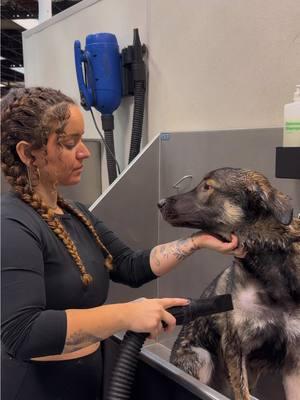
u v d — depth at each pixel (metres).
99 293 1.12
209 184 1.27
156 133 2.09
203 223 1.26
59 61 2.88
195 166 1.82
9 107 1.02
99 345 1.19
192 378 0.99
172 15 1.92
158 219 2.03
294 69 1.44
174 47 1.93
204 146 1.77
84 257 1.11
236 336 1.22
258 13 1.55
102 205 1.86
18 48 4.80
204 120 1.82
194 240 1.25
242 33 1.61
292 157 1.25
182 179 1.87
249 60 1.60
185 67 1.88
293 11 1.43
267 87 1.54
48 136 1.01
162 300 1.03
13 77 6.18
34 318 0.89
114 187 1.89
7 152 1.04
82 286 1.05
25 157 1.03
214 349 1.33
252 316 1.20
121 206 1.91
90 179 2.50
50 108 1.01
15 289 0.90
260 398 1.36
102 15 2.40
